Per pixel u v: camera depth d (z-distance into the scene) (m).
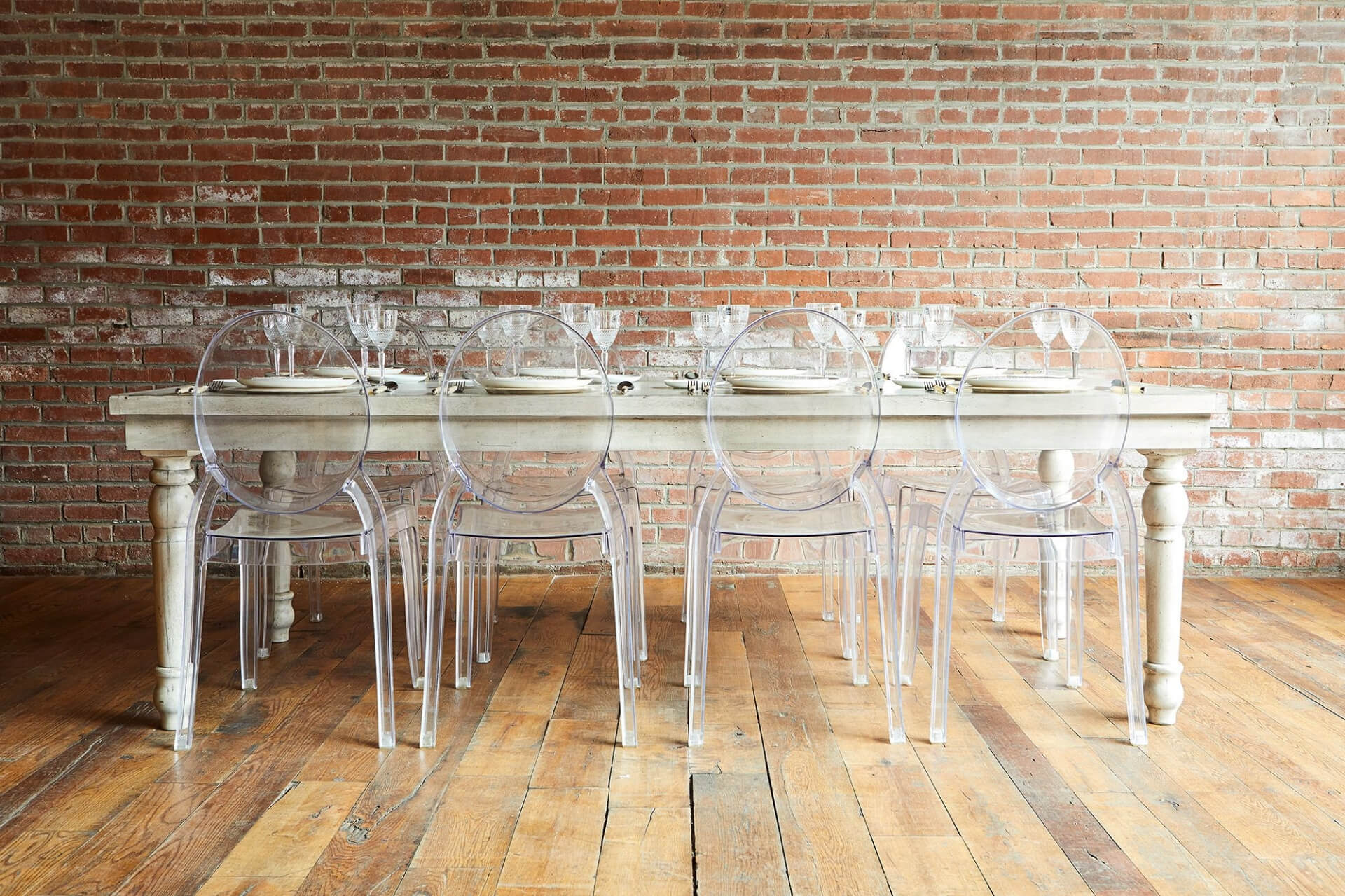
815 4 3.91
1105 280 3.99
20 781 2.20
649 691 2.80
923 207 3.97
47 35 3.86
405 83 3.92
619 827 1.99
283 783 2.20
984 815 2.05
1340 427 4.02
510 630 3.39
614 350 4.00
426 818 2.03
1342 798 2.12
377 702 2.65
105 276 3.94
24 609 3.59
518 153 3.95
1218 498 4.07
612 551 2.42
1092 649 3.18
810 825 2.00
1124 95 3.94
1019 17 3.91
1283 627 3.41
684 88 3.93
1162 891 1.77
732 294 3.99
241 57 3.89
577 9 3.90
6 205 3.91
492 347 3.07
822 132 3.95
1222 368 4.01
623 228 3.97
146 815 2.04
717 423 2.45
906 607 2.91
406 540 2.79
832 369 3.04
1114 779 2.22
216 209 3.93
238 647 3.22
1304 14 3.90
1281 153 3.94
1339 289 3.97
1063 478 2.44
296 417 2.35
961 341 3.77
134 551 4.05
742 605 3.72
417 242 3.97
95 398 3.98
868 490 2.60
